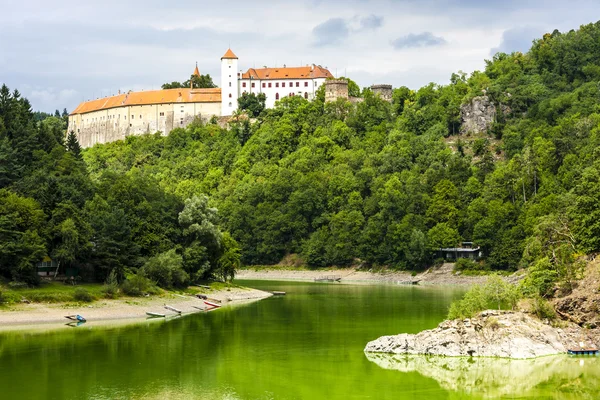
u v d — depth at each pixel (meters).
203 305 152.25
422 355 98.75
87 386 84.88
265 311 145.50
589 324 103.44
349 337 113.62
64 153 195.25
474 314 104.31
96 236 150.12
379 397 80.94
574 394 81.69
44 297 133.38
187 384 86.00
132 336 114.94
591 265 116.75
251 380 87.62
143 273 153.88
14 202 140.62
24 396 80.62
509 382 86.06
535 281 114.06
